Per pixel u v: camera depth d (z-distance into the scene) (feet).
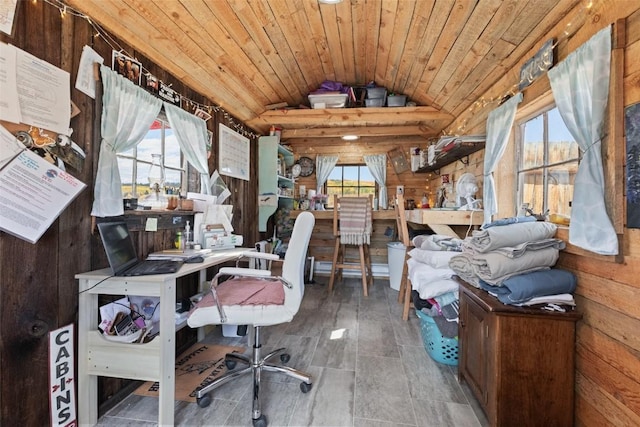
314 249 15.58
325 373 6.32
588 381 4.29
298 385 5.92
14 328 3.97
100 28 5.22
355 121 11.30
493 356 4.53
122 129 5.52
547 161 6.21
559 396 4.43
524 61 6.31
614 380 3.89
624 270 3.80
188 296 7.72
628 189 3.75
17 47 3.95
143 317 5.31
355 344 7.66
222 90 8.87
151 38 6.04
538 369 4.42
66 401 4.56
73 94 4.71
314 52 9.38
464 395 5.60
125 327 4.99
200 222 7.60
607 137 4.02
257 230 12.69
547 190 6.21
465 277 5.81
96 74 5.11
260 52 8.28
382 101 11.46
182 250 6.88
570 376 4.42
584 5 4.61
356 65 10.61
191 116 7.73
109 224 4.95
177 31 6.26
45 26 4.31
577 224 4.25
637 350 3.61
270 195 12.67
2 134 3.81
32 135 4.12
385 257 15.19
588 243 4.08
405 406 5.29
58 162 4.44
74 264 4.75
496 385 4.46
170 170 7.68
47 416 4.33
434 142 12.85
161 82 6.82
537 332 4.41
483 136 8.06
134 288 4.64
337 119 11.21
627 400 3.71
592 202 4.08
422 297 6.80
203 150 8.18
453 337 6.53
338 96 11.34
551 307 4.50
